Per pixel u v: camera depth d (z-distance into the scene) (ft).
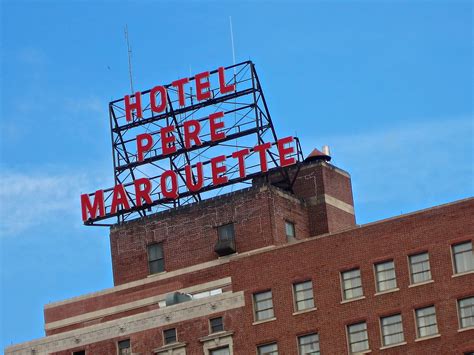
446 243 471.21
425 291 470.80
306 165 558.97
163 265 543.39
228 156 542.57
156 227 548.31
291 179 558.56
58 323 545.44
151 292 538.06
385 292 476.13
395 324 473.26
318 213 552.41
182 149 551.59
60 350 521.65
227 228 537.24
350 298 481.46
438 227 473.67
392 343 472.03
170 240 544.62
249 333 492.54
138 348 508.94
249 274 498.69
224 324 497.05
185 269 535.60
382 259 479.41
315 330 483.92
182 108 556.92
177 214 546.26
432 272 471.21
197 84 555.28
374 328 475.31
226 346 495.41
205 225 540.11
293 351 485.15
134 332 511.40
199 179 543.80
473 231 468.34
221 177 541.34
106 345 515.09
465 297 465.06
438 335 465.88
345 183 569.23
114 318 538.47
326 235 489.67
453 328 464.24
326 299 484.33
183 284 533.55
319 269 488.02
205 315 500.74
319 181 555.28
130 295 540.11
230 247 529.86
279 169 536.83
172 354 502.38
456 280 467.11
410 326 469.98
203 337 498.69
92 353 516.32
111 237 555.28
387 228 481.05
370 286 479.00
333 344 479.82
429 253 472.85
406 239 477.36
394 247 478.59
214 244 536.01
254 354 490.49
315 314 485.15
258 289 495.41
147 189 552.41
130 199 555.69
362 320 477.77
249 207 535.60
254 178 546.67
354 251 484.33
